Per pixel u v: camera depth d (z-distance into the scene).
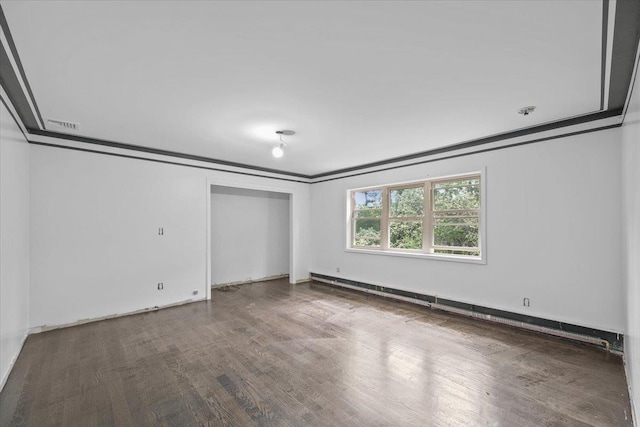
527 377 2.55
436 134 3.83
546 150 3.51
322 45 1.92
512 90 2.56
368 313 4.41
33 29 1.73
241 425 1.96
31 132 3.61
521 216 3.72
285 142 4.19
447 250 4.65
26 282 3.44
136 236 4.47
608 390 2.35
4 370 2.52
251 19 1.67
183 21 1.68
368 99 2.75
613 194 3.06
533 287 3.62
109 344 3.29
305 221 6.95
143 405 2.18
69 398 2.27
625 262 2.72
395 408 2.14
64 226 3.85
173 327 3.83
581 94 2.64
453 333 3.58
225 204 6.50
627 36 1.78
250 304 4.93
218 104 2.86
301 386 2.43
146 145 4.42
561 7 1.56
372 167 5.61
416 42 1.89
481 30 1.76
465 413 2.08
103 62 2.12
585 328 3.23
